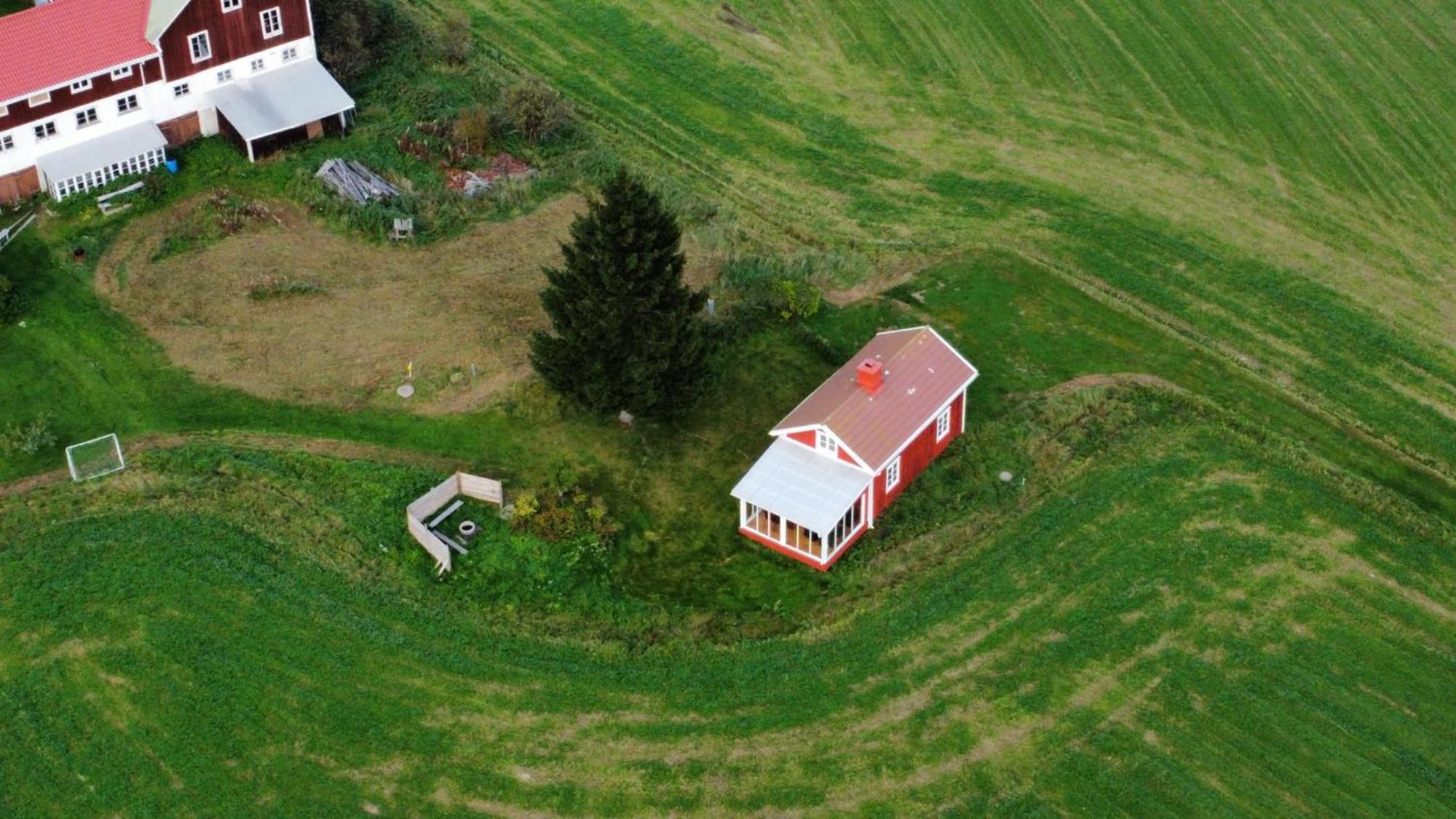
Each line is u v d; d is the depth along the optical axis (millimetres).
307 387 57406
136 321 59750
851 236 68875
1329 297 66562
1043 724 46750
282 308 60938
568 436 56156
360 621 48625
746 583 51469
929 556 52531
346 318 60719
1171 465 56469
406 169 69062
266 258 63344
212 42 67375
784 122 76750
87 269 61906
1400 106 79375
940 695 47531
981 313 63875
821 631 49562
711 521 53656
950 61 82062
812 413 53531
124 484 52719
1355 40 84500
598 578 50969
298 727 45344
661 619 49844
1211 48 83625
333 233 65188
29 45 63375
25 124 63281
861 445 52125
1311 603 51281
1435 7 87688
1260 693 48031
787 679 47875
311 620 48500
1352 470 57500
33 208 64500
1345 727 47125
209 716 45531
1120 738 46375
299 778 44000
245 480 53250
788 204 70938
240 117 67500
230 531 51312
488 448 55469
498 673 47469
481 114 70438
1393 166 75188
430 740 45250
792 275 64438
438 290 62531
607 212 50062
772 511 51219
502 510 52969
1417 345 64125
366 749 44906
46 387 56562
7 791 43250
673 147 74375
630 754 45281
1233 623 50375
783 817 43719
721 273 64500
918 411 54062
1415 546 53875
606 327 52281
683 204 69000
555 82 78250
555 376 54312
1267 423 59281
